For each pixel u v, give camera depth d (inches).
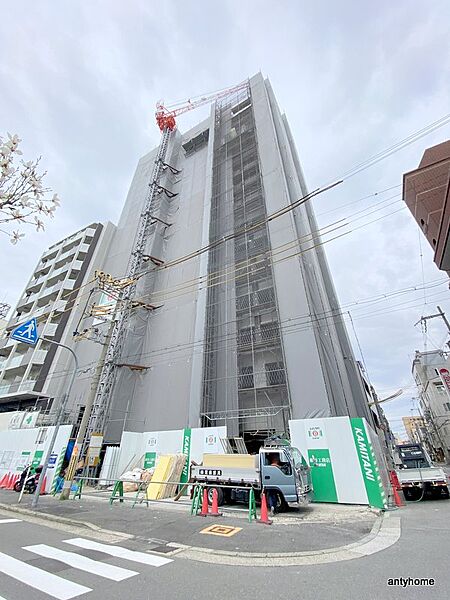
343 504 447.5
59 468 602.2
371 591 160.2
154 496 518.0
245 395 783.1
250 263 936.3
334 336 845.8
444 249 310.5
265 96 1248.2
